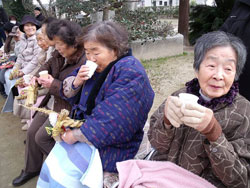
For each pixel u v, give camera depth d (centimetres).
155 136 124
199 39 116
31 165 230
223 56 105
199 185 112
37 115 225
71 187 142
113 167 146
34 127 220
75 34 186
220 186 115
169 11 2252
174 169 119
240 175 103
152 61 657
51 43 217
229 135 113
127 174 126
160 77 516
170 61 652
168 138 120
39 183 156
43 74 203
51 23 187
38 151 227
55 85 196
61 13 634
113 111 133
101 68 155
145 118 149
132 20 676
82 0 620
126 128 136
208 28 856
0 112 398
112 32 144
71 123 146
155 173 121
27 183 234
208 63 108
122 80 138
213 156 99
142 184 118
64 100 204
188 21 869
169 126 115
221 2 816
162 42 678
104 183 140
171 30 723
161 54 689
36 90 228
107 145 140
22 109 272
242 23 164
